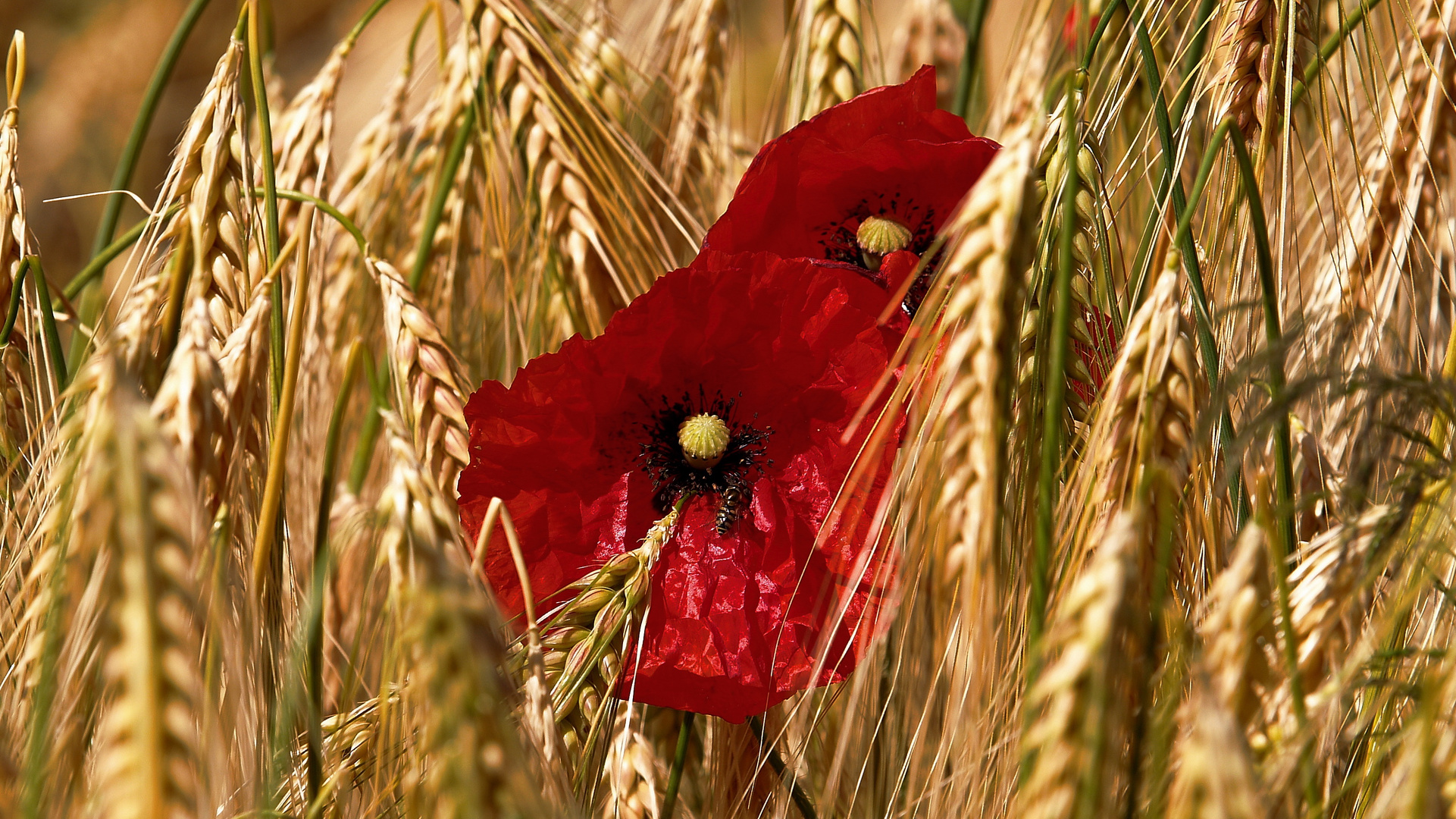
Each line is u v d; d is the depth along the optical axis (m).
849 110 0.69
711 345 0.68
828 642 0.65
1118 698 0.60
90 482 0.60
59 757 0.62
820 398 0.68
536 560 0.67
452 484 0.69
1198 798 0.59
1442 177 0.71
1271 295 0.65
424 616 0.60
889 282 0.68
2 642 0.66
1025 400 0.65
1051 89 0.66
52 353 0.68
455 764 0.59
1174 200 0.67
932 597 0.66
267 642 0.65
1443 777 0.61
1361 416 0.69
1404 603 0.63
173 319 0.65
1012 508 0.65
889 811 0.66
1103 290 0.68
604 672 0.66
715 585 0.67
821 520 0.68
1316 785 0.63
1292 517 0.67
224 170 0.67
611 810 0.66
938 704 0.68
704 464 0.68
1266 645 0.63
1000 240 0.62
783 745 0.69
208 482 0.64
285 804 0.65
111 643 0.59
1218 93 0.68
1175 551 0.64
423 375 0.69
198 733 0.62
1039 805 0.60
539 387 0.67
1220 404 0.63
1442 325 0.72
